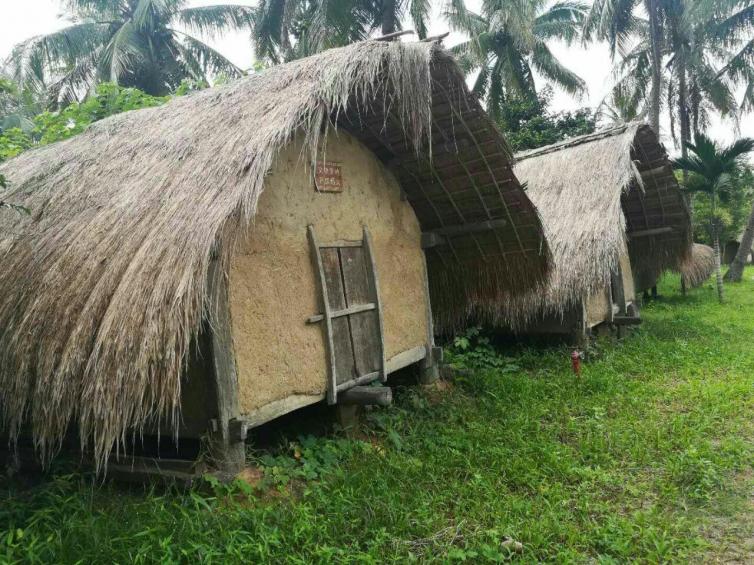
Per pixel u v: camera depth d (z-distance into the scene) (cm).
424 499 397
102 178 480
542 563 330
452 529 363
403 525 358
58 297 389
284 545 330
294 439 508
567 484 436
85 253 405
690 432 524
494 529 357
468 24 1603
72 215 455
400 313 613
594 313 929
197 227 359
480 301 717
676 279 1886
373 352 557
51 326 379
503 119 1948
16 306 407
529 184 979
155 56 1748
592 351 848
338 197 529
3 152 784
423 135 543
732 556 340
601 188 879
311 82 425
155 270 353
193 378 399
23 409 384
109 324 347
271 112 420
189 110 518
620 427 545
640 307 1387
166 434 412
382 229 591
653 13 1834
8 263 445
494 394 645
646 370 761
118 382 331
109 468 410
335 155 530
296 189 480
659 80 1858
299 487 416
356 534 350
